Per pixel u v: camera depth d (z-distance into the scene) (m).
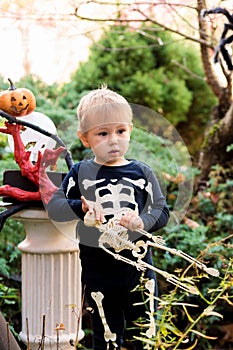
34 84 5.34
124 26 6.00
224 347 3.74
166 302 1.98
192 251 3.77
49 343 2.73
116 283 2.48
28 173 2.65
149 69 6.28
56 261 2.75
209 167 4.68
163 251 3.85
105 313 2.52
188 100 6.34
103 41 6.22
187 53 6.44
